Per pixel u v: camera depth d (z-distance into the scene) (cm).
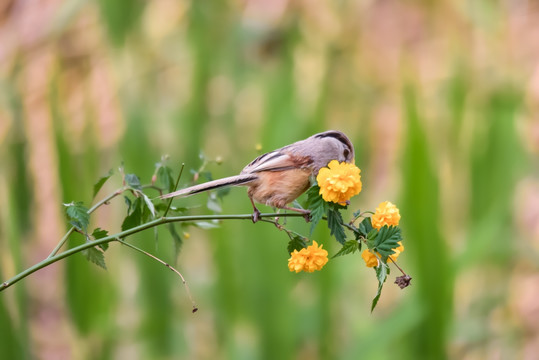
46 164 761
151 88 723
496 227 696
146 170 694
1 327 678
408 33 893
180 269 691
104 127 751
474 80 739
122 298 691
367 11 887
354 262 691
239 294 685
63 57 791
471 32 810
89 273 684
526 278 723
